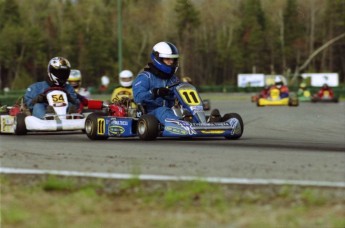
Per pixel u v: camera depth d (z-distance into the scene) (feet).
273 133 94.48
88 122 83.41
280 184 44.37
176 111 79.15
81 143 75.15
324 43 540.11
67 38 531.09
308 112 157.89
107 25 546.26
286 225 35.22
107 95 359.25
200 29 527.81
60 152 63.67
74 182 45.88
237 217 36.88
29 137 88.89
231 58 547.90
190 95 79.66
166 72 83.61
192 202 40.40
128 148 67.77
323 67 552.82
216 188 43.09
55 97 96.12
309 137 86.58
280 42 536.01
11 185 45.62
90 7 562.66
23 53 515.09
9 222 36.45
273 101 208.54
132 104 89.61
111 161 56.18
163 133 78.33
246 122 120.67
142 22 544.62
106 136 82.69
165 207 39.40
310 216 36.91
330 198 40.93
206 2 519.60
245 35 545.85
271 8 538.47
